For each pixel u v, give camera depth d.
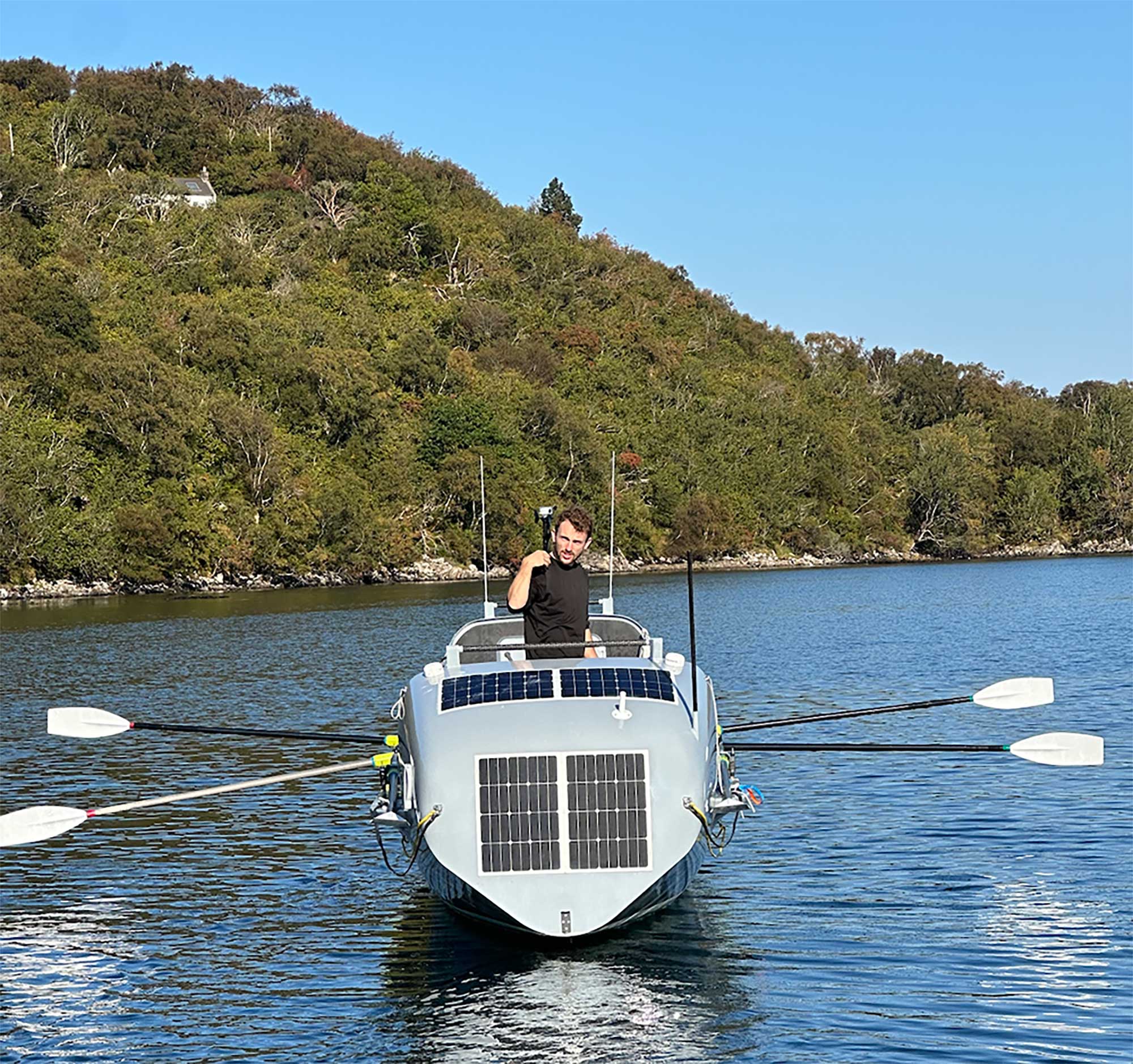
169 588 86.94
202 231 144.62
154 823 14.91
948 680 27.77
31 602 73.12
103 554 81.75
